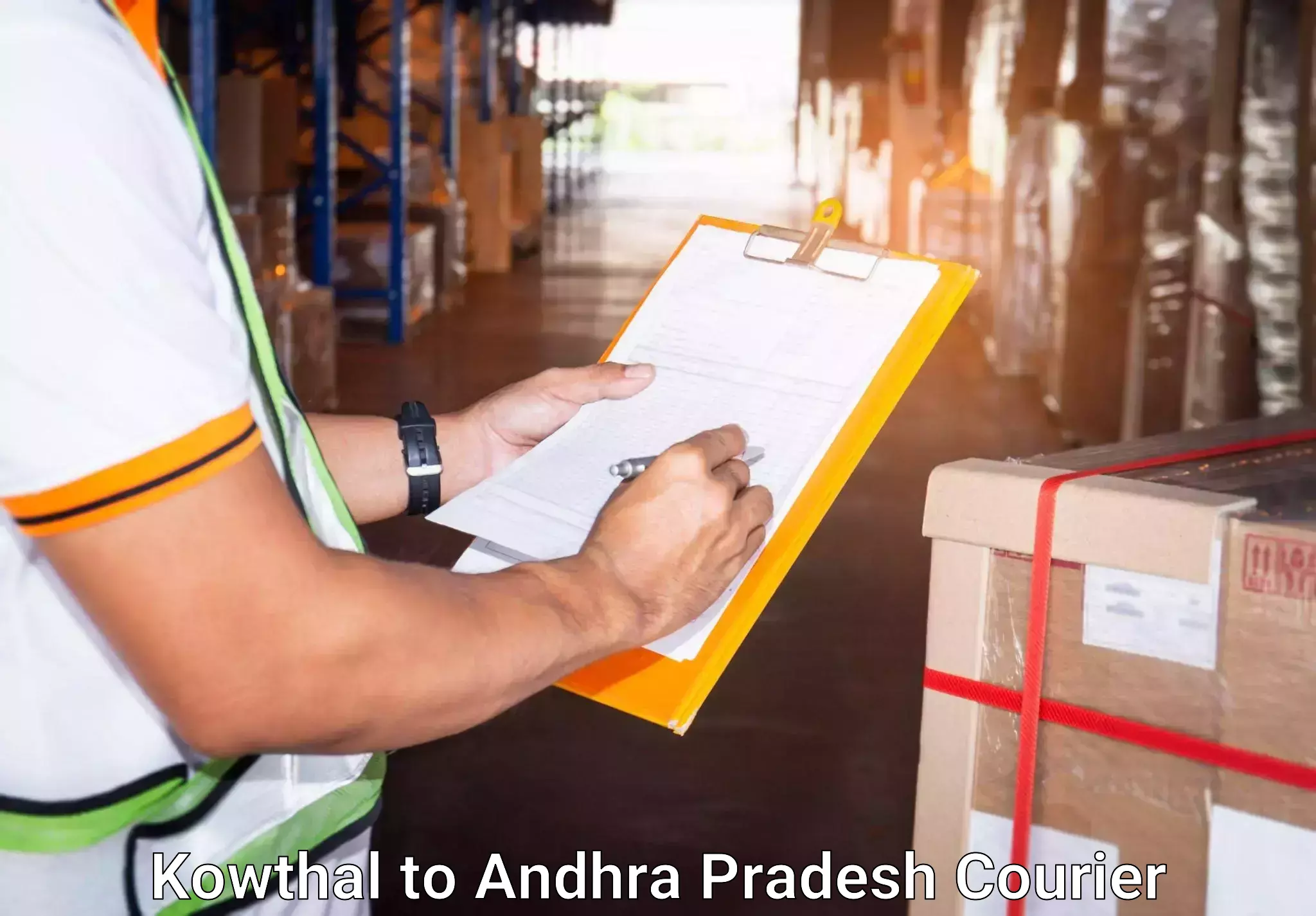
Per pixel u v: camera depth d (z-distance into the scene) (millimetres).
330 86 6711
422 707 754
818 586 3908
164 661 675
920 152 10062
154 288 653
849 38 13125
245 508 679
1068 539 946
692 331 1115
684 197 19484
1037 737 985
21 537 741
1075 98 5160
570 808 2611
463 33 11570
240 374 698
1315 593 862
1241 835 907
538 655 805
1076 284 5062
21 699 752
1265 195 3223
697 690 901
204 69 5008
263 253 5496
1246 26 3561
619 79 31766
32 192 623
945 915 1046
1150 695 935
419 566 799
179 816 827
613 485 1018
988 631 1005
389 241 7457
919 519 4594
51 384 632
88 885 788
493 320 8445
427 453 1161
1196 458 1164
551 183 16828
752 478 979
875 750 2885
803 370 1032
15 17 635
